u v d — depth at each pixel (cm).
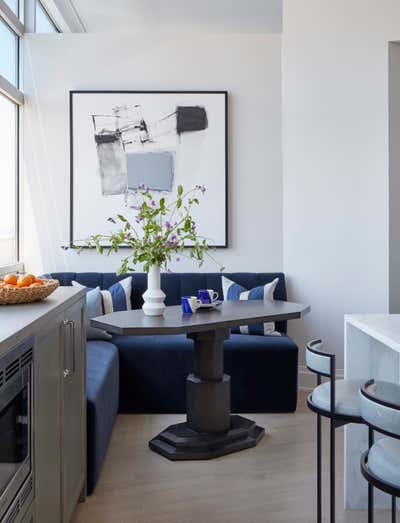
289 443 315
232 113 476
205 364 310
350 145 440
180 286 455
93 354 346
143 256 299
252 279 455
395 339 179
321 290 448
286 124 453
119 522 223
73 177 473
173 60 475
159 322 275
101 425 269
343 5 440
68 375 207
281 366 377
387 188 432
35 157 475
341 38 440
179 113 473
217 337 302
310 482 263
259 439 319
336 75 441
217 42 475
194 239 321
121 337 402
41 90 474
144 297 301
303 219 450
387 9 433
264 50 476
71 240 474
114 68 475
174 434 307
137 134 472
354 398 189
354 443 237
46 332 174
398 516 229
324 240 446
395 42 432
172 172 473
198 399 309
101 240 472
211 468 279
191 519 227
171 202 473
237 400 376
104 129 472
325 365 188
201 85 475
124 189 473
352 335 238
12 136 464
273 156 476
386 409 138
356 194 439
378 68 434
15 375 138
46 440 173
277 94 475
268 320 296
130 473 273
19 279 217
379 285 436
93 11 525
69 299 212
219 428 308
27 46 473
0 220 438
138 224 472
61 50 474
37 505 161
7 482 133
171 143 473
